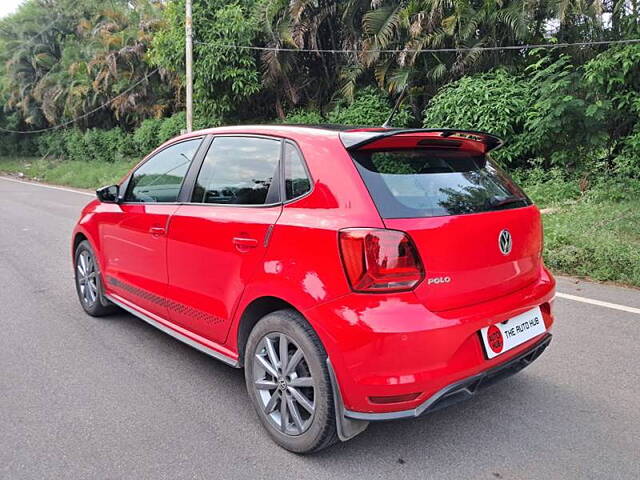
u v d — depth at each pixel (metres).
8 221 10.86
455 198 2.63
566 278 5.95
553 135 9.77
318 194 2.61
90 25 27.61
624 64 8.59
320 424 2.52
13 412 3.15
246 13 15.33
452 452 2.71
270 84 15.34
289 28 14.10
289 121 15.50
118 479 2.51
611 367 3.67
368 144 2.58
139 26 23.17
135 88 22.95
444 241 2.42
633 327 4.40
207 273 3.19
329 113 14.53
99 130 26.64
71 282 6.07
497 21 10.84
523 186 10.13
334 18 14.61
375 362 2.28
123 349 4.11
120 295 4.33
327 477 2.52
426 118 11.06
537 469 2.56
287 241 2.63
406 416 2.33
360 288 2.32
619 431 2.88
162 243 3.58
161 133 20.36
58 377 3.62
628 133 9.73
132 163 21.88
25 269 6.69
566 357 3.84
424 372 2.30
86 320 4.79
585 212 8.20
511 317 2.67
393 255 2.32
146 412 3.15
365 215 2.39
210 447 2.78
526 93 9.97
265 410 2.83
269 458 2.68
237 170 3.18
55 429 2.96
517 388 3.40
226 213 3.09
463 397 2.49
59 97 28.19
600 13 9.51
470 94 10.20
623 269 5.80
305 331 2.57
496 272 2.63
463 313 2.44
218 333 3.19
